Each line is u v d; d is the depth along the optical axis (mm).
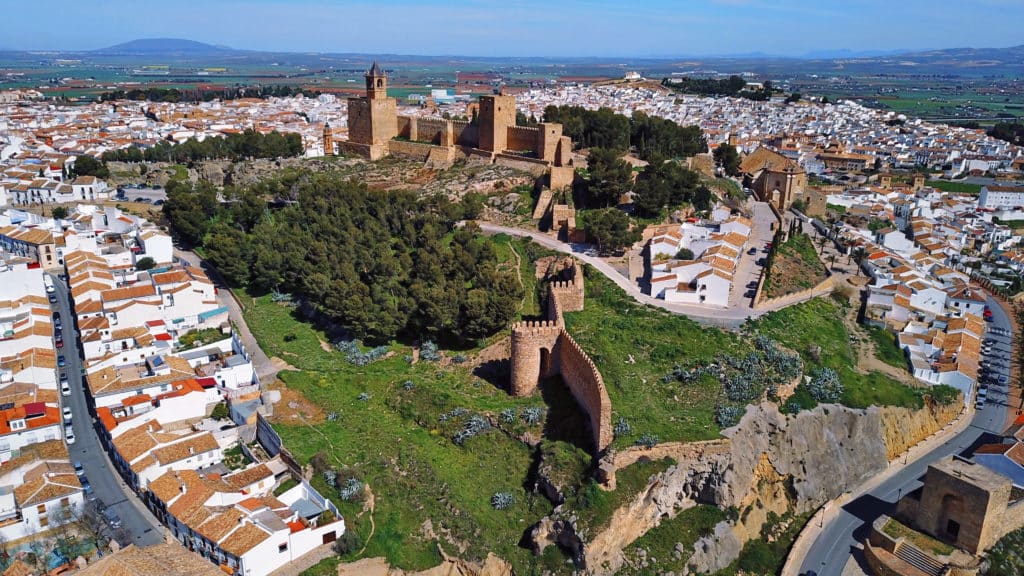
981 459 90938
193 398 95062
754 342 100750
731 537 78562
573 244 132125
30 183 176750
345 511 79125
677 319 105188
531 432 87812
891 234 160125
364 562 74125
